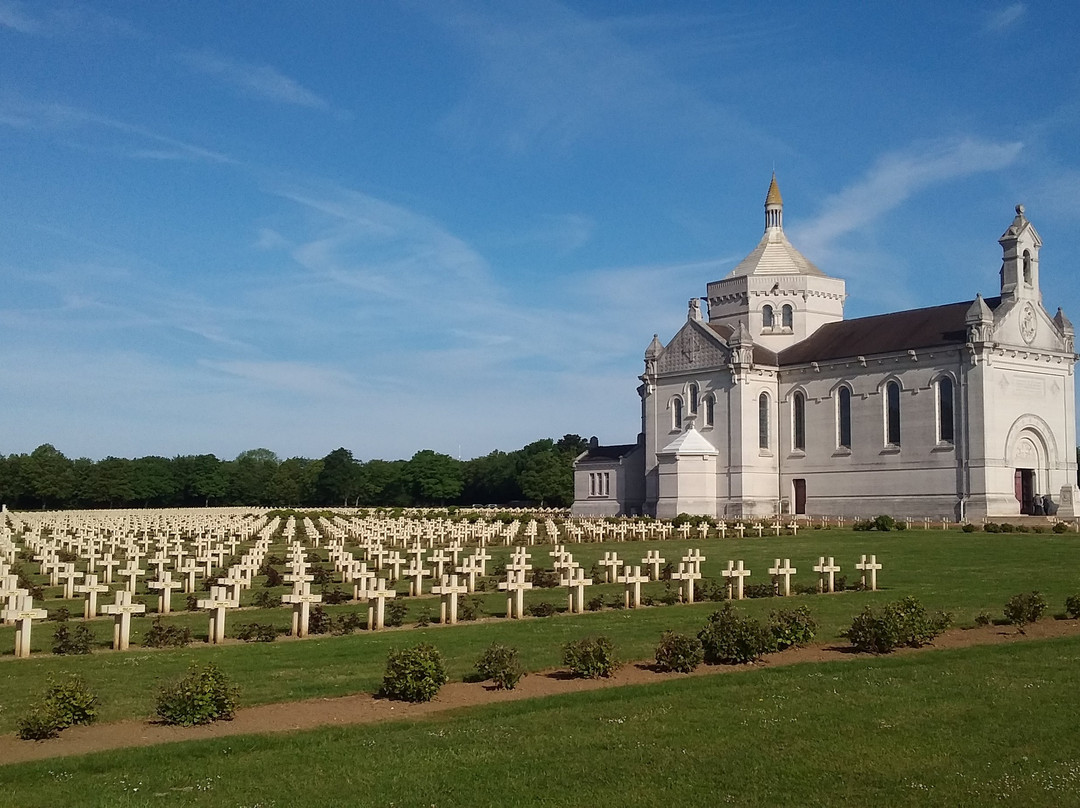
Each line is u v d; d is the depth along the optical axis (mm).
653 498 129125
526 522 103875
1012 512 102625
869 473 111562
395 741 20672
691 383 126312
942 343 105062
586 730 21469
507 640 33188
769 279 129250
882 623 31125
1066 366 109812
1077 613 38000
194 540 76125
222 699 22547
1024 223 106562
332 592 46188
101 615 40969
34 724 20938
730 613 30406
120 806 16953
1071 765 19031
